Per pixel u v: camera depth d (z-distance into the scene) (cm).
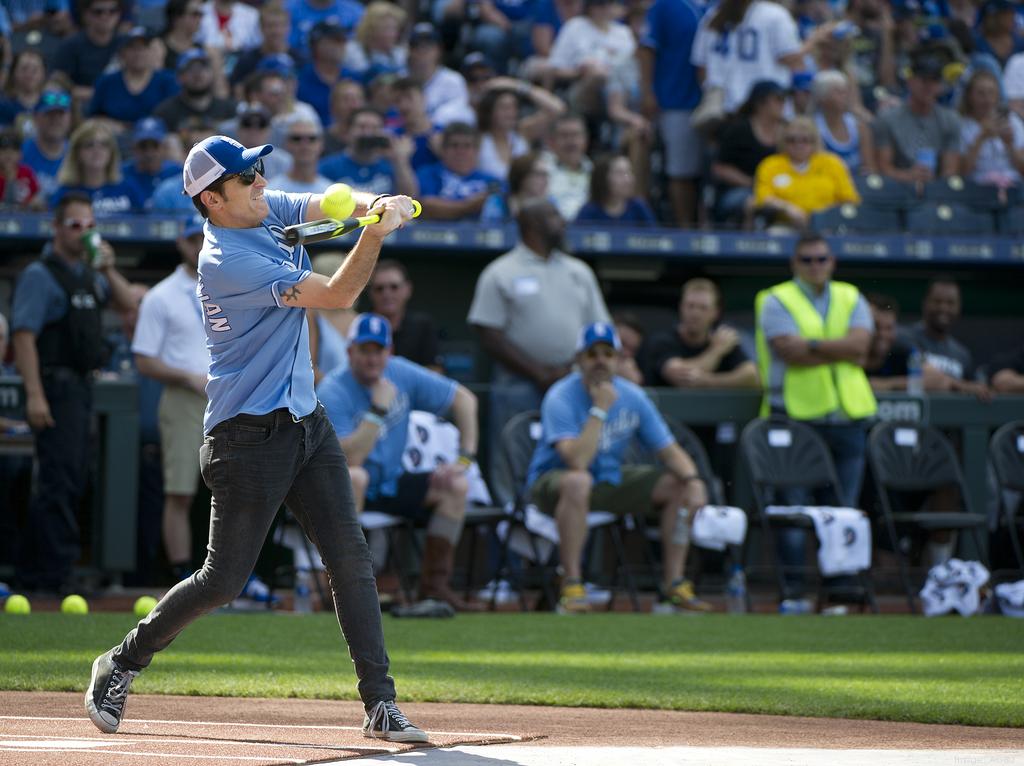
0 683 1903
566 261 3978
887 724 1689
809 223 4416
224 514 1497
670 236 4247
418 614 3189
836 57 5188
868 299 4228
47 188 4497
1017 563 4009
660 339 4144
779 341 3844
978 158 5144
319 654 2392
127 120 4850
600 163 4341
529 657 2422
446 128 4491
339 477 1529
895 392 4050
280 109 4622
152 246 4109
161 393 3812
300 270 1452
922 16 6200
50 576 3516
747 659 2434
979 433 4075
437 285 4334
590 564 3891
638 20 5731
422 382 3406
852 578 3691
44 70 5053
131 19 5572
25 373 3431
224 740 1454
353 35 5634
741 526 3528
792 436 3747
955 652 2580
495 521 3534
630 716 1734
